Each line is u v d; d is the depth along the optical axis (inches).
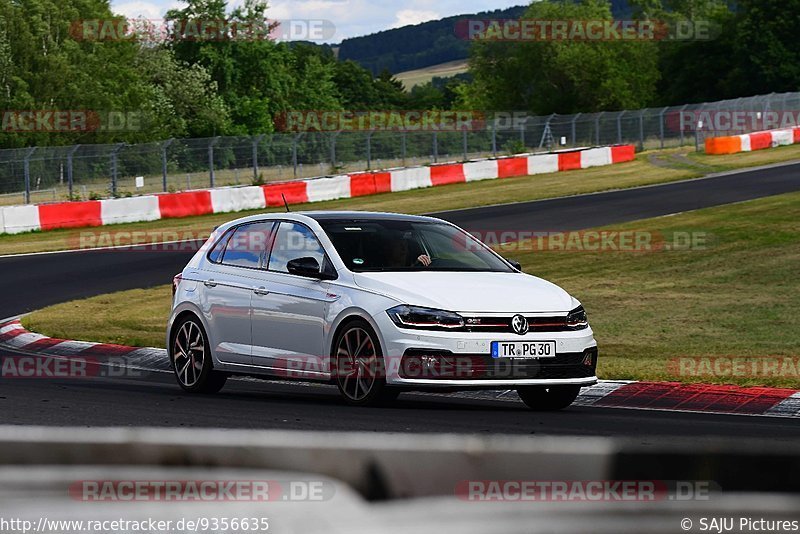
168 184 1947.6
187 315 474.0
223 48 4443.9
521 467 94.9
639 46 5068.9
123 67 3855.8
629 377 490.3
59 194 1793.8
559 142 2694.4
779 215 1238.9
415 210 1596.9
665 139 2760.8
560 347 394.6
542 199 1699.1
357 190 1926.7
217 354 455.5
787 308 722.2
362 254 426.6
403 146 2416.3
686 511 93.7
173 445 101.6
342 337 403.5
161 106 3976.4
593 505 94.6
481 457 95.2
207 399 431.8
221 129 4197.8
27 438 105.3
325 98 5167.3
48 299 881.5
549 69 5285.4
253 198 1743.4
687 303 762.8
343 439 96.0
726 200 1459.2
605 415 390.3
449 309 386.0
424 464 95.2
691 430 345.4
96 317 776.9
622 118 2731.3
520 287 411.5
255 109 4416.8
